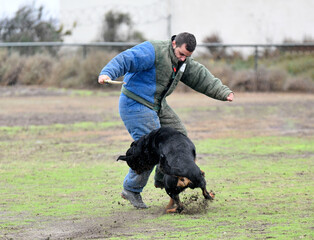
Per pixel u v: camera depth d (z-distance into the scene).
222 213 7.55
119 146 14.03
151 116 7.80
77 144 14.35
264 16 37.12
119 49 33.09
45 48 34.56
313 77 29.72
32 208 8.12
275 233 6.43
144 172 7.85
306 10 36.47
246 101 24.69
